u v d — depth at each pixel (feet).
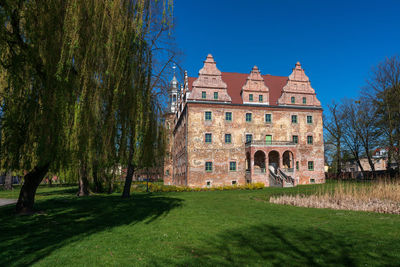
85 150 34.14
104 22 33.96
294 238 27.55
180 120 147.84
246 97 128.16
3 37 31.71
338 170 153.58
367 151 130.00
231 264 20.30
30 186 44.37
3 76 37.22
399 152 108.47
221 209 48.49
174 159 177.06
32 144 35.04
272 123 128.47
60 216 41.14
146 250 23.70
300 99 134.00
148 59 39.70
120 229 32.07
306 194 75.25
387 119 114.01
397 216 39.93
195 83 124.47
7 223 35.65
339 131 151.23
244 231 30.73
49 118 32.32
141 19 37.17
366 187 70.03
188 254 22.65
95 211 46.11
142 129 38.37
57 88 32.04
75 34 30.68
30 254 22.48
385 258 21.39
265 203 58.39
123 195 71.46
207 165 120.26
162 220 37.76
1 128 35.37
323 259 21.36
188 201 62.08
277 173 119.44
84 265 19.90
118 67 34.86
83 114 33.01
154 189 99.86
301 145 130.00
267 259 21.48
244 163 123.13
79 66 33.45
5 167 36.58
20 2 32.30
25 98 34.47
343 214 41.98
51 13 32.45
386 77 112.78
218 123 123.44
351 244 25.14
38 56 32.89
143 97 39.22
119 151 39.52
